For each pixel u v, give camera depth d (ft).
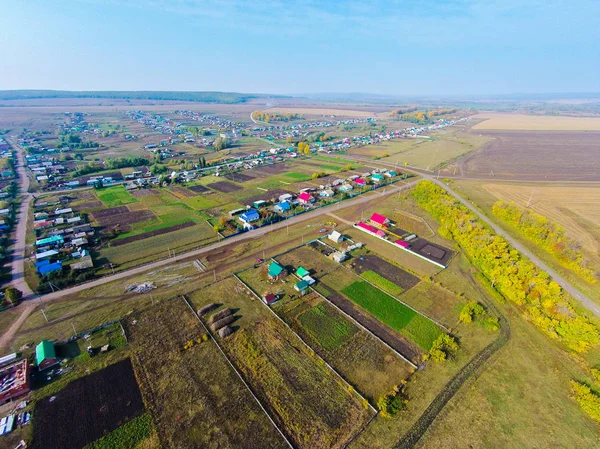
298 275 199.11
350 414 115.96
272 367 135.23
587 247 233.55
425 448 104.88
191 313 166.81
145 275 200.34
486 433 109.60
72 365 135.64
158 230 264.72
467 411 117.19
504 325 160.97
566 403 120.78
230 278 197.67
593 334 144.05
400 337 152.56
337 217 293.02
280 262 215.72
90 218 290.97
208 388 125.29
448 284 193.67
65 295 180.65
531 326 160.35
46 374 131.13
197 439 107.24
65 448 104.06
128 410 116.67
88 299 177.37
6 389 120.26
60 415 114.52
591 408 115.24
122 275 200.13
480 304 175.83
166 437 107.76
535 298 173.47
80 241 237.04
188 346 144.56
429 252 231.09
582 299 178.91
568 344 146.72
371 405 118.93
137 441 106.52
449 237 253.24
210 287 188.75
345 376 131.44
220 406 118.21
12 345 145.79
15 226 273.75
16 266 211.82
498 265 198.90
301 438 107.86
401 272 205.77
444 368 135.54
